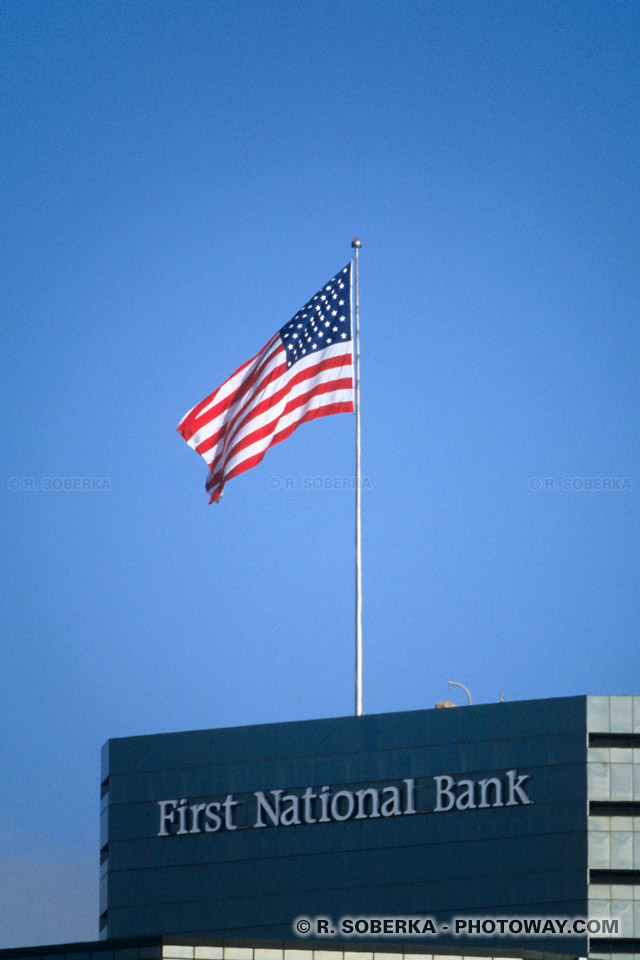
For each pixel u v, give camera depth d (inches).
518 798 5241.1
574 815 5167.3
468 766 5319.9
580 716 5241.1
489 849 5231.3
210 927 5472.4
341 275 5012.3
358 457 5206.7
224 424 4953.3
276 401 4931.1
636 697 5255.9
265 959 4244.6
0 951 4392.2
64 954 4338.1
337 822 5428.2
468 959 4399.6
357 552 5275.6
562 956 4569.4
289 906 5403.5
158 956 4210.1
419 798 5349.4
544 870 5157.5
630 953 5064.0
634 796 5177.2
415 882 5285.4
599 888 5103.3
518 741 5285.4
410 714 5433.1
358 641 5329.7
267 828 5502.0
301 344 4965.6
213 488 4921.3
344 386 4931.1
